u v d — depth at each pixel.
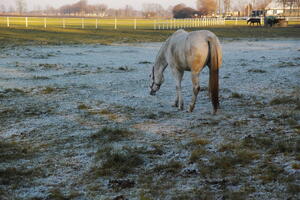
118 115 7.54
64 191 4.14
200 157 5.03
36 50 21.41
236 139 5.76
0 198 3.97
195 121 6.92
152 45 26.09
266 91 9.70
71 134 6.29
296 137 5.64
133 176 4.50
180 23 57.94
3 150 5.51
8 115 7.54
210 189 4.04
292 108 7.70
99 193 4.05
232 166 4.64
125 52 21.39
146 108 8.10
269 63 16.06
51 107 8.24
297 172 4.28
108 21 64.88
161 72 8.14
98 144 5.75
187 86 10.77
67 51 21.44
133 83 11.39
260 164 4.65
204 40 6.71
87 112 7.79
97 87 10.70
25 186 4.29
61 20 61.94
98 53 20.70
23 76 12.66
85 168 4.80
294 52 21.28
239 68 14.62
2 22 46.88
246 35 37.06
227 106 8.11
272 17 56.97
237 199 3.71
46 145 5.73
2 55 18.62
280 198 3.72
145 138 6.00
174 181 4.29
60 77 12.55
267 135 5.85
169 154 5.21
